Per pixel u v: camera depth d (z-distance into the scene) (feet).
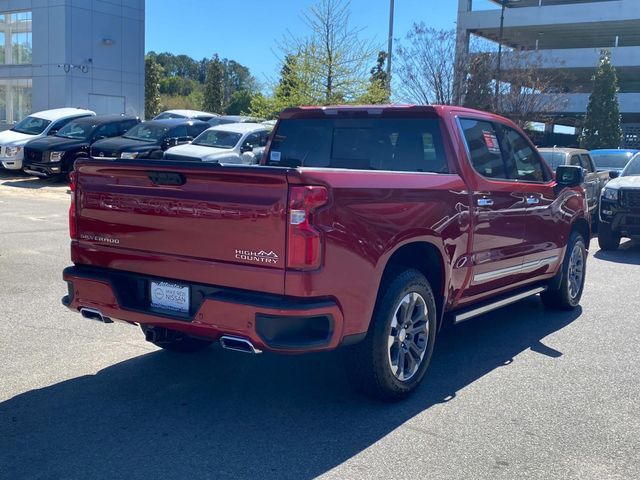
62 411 15.03
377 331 14.83
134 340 20.27
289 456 13.12
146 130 68.39
